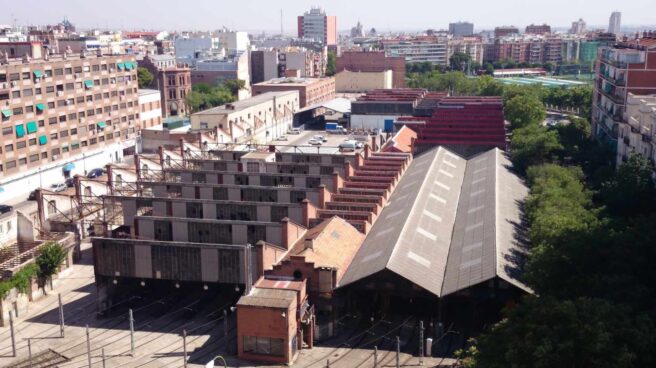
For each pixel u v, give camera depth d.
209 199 111.00
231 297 89.44
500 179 119.00
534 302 55.94
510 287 73.50
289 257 79.69
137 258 82.31
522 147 138.62
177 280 82.19
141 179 128.75
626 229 73.88
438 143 160.38
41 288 91.75
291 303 71.56
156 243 81.44
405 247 84.06
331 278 76.75
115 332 80.44
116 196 106.19
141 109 199.38
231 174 119.44
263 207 99.06
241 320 71.94
